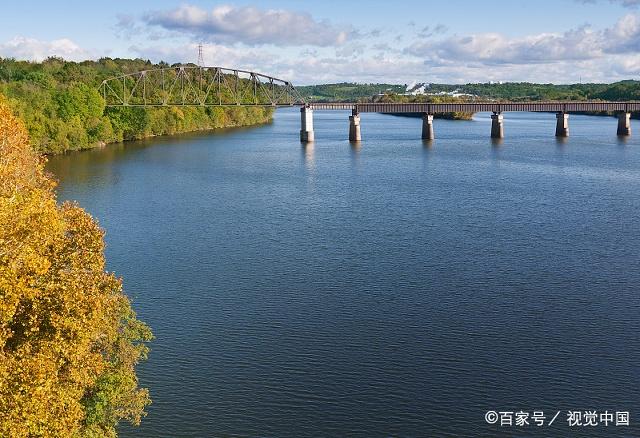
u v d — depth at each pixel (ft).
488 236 249.75
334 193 353.72
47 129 515.91
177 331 162.09
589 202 323.78
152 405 130.72
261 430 123.54
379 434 122.52
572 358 147.43
